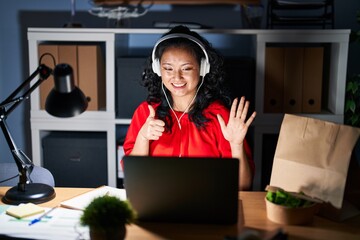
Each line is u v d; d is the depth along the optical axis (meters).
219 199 1.51
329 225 1.59
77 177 2.82
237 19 3.00
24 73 3.11
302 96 2.73
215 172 1.48
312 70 2.70
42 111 2.75
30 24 3.06
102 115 2.74
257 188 2.79
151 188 1.52
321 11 2.97
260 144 2.76
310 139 1.67
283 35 2.64
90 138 2.80
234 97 2.71
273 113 2.74
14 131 3.16
